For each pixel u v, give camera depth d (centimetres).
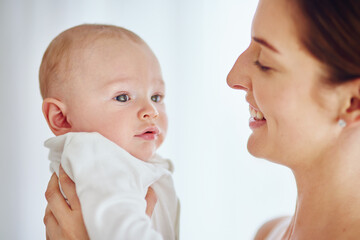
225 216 240
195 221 242
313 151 78
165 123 112
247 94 89
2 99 254
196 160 246
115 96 101
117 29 111
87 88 101
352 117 72
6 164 254
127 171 92
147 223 82
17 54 256
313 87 74
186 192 245
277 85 77
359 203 75
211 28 247
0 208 252
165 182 110
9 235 252
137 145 103
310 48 71
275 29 75
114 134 100
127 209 82
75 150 91
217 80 247
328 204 79
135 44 108
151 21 253
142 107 103
